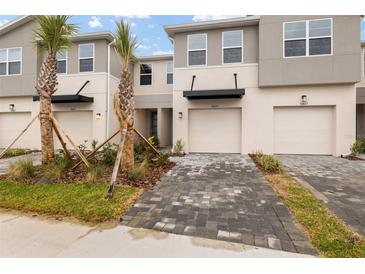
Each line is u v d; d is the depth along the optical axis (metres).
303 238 3.07
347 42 9.77
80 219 3.72
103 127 12.73
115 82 13.76
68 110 13.11
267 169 7.14
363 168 7.56
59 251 2.81
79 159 7.05
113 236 3.16
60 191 4.77
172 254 2.74
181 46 11.55
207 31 11.31
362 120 13.30
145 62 15.42
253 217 3.72
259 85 10.55
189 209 4.06
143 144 9.42
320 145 10.59
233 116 11.27
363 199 4.55
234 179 6.02
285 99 10.59
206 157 9.97
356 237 3.04
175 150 11.02
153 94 15.15
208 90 10.45
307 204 4.20
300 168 7.57
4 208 4.18
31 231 3.33
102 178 5.68
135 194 4.70
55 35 6.71
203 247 2.88
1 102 13.86
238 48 11.07
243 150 10.98
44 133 6.77
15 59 13.41
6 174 6.15
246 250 2.82
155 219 3.68
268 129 10.77
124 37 6.17
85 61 13.05
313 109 10.61
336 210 4.01
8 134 14.01
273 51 10.38
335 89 10.15
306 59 10.11
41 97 6.76
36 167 6.52
